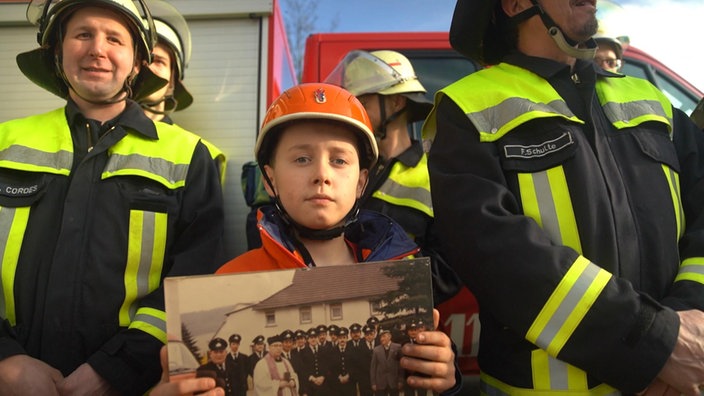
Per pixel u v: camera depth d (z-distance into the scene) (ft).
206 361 3.61
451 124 5.13
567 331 4.07
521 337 4.58
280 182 4.62
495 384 4.89
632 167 4.87
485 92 5.13
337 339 3.76
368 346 3.79
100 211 5.61
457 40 6.26
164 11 8.70
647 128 5.14
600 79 5.42
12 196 5.60
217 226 6.14
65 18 6.13
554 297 4.09
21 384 4.75
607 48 9.15
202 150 6.47
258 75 9.09
